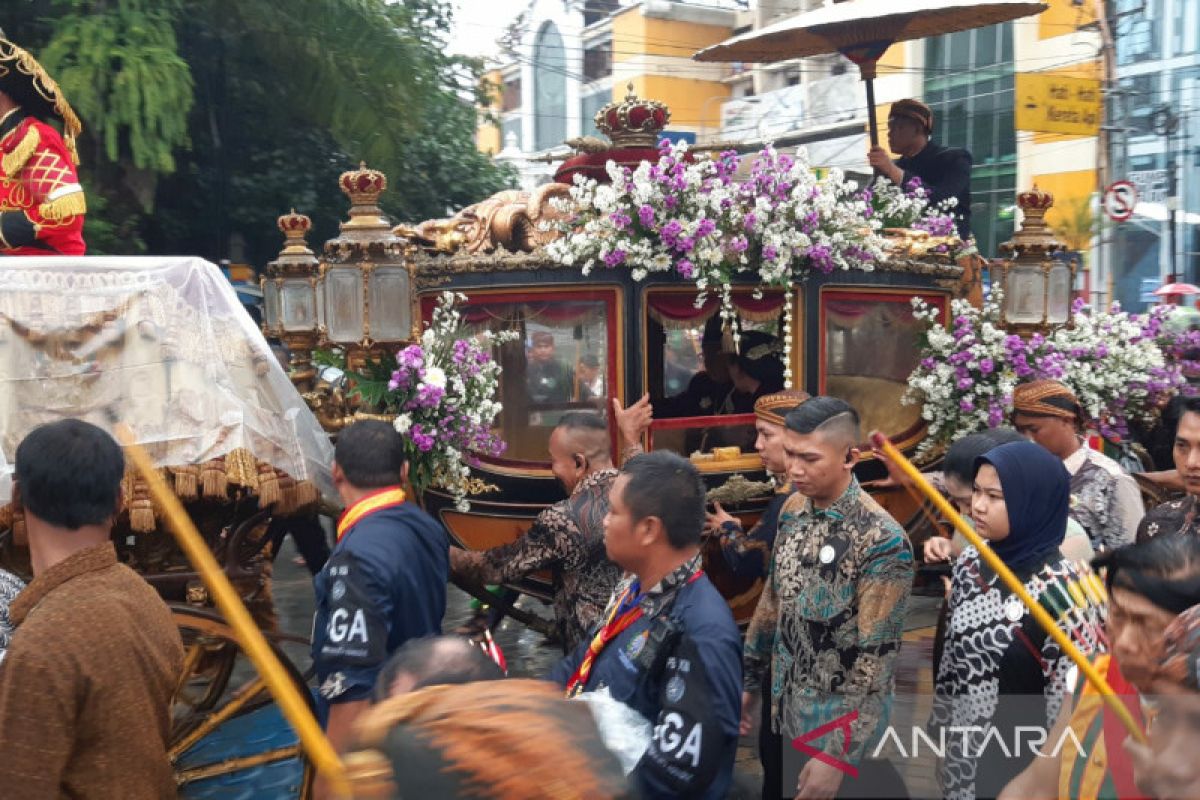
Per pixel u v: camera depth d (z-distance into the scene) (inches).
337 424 153.6
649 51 759.1
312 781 128.2
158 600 89.4
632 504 85.9
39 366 118.6
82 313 121.7
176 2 347.6
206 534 133.3
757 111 720.3
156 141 319.0
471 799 46.4
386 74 402.6
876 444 79.5
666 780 76.0
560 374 156.9
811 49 242.7
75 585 83.2
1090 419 189.0
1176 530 120.3
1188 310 245.0
